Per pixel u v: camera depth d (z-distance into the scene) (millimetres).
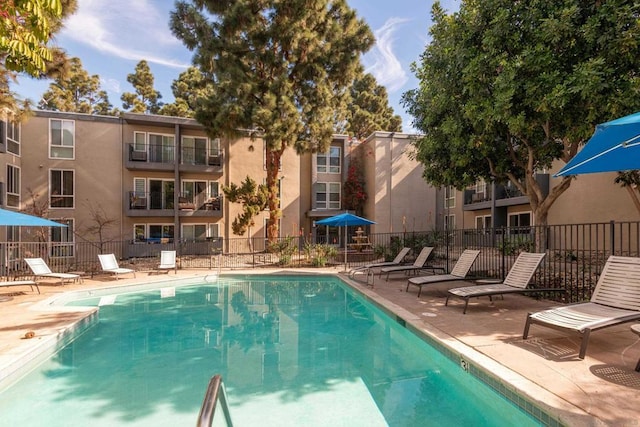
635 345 4680
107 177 20500
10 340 5387
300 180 25656
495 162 10469
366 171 25453
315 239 25453
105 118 20578
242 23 16984
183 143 22312
